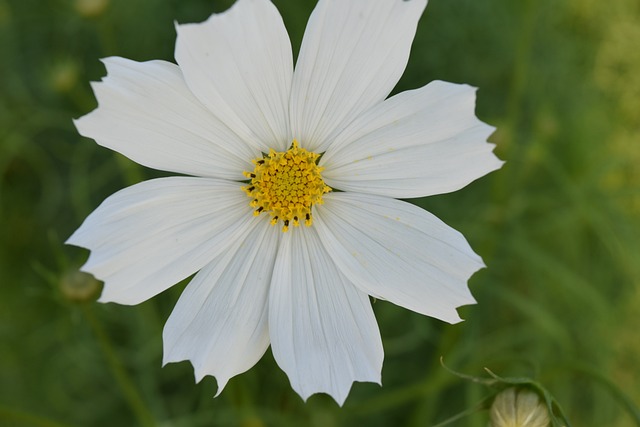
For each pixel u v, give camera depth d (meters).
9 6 0.38
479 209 0.37
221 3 0.38
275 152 0.28
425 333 0.36
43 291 0.31
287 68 0.28
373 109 0.28
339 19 0.27
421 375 0.38
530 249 0.36
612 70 0.40
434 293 0.27
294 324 0.28
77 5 0.34
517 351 0.37
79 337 0.37
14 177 0.41
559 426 0.27
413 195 0.28
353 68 0.27
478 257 0.27
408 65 0.38
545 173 0.38
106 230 0.27
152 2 0.38
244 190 0.28
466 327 0.37
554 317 0.37
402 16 0.27
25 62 0.39
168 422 0.34
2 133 0.39
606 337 0.37
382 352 0.28
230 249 0.28
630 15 0.40
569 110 0.39
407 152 0.28
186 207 0.28
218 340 0.28
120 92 0.27
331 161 0.28
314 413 0.36
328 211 0.28
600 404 0.37
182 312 0.28
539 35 0.39
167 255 0.27
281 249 0.28
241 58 0.27
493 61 0.38
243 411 0.34
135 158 0.27
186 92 0.27
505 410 0.28
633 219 0.38
